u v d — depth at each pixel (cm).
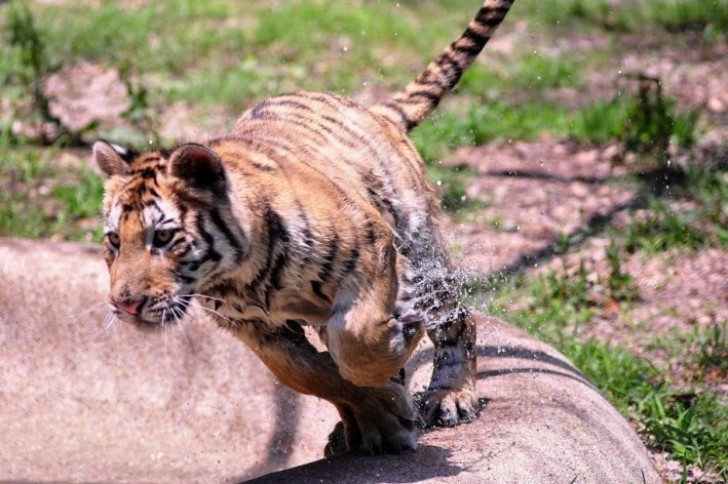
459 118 1912
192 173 678
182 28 2523
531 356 972
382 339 707
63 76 2194
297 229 696
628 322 1234
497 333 1025
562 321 1238
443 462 731
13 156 1697
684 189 1560
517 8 2731
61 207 1530
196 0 2748
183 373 1080
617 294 1293
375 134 850
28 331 1109
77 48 2331
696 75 2153
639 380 1080
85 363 1095
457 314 890
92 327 1107
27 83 1858
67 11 2631
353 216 713
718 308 1242
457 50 963
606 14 2634
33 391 1080
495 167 1747
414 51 2384
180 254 678
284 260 701
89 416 1062
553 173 1714
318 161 771
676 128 1725
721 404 1034
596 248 1427
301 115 824
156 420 1055
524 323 1225
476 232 1486
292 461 997
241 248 693
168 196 677
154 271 675
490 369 949
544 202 1591
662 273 1342
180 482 951
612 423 879
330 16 2602
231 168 699
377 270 715
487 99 2055
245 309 734
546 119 1925
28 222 1463
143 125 1858
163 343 1092
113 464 984
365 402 752
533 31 2555
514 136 1880
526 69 2206
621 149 1739
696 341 1165
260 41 2400
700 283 1309
